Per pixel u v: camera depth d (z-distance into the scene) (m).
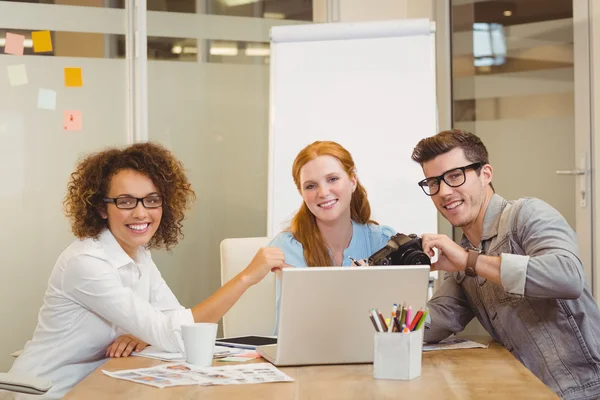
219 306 1.92
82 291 1.98
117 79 3.82
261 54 4.05
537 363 1.92
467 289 2.07
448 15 4.06
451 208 2.01
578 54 3.44
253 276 1.96
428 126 3.17
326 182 2.33
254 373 1.58
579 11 3.43
